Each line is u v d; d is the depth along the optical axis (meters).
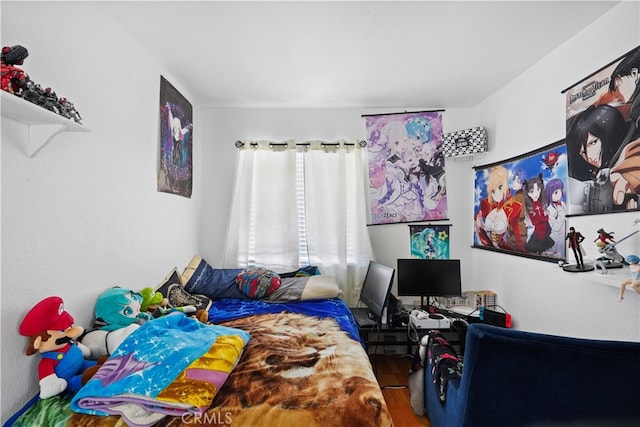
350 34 1.84
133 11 1.60
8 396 1.08
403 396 2.23
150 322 1.41
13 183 1.10
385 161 3.10
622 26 1.55
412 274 2.75
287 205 3.00
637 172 1.44
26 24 1.15
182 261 2.60
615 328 1.57
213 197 3.08
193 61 2.16
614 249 1.49
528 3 1.58
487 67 2.28
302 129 3.12
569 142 1.86
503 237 2.58
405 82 2.52
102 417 1.04
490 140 2.81
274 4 1.56
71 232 1.37
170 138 2.34
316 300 2.47
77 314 1.40
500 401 1.03
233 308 2.27
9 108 0.97
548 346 0.94
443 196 3.08
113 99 1.67
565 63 1.93
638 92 1.44
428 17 1.68
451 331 2.67
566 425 0.96
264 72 2.33
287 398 1.15
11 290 1.10
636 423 0.90
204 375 1.17
